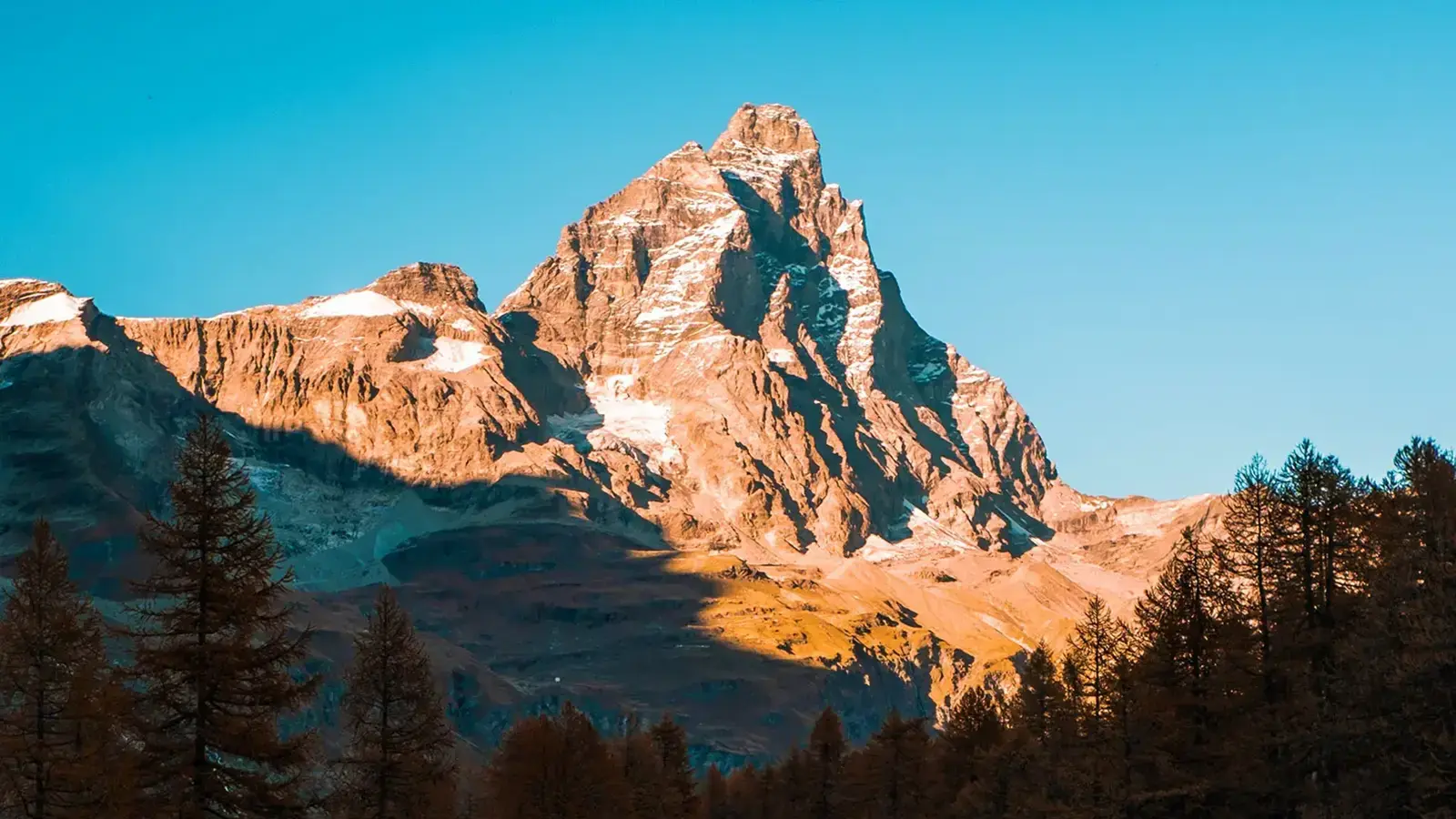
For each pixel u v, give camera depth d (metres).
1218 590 111.75
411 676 109.56
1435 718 95.44
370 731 107.00
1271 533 109.88
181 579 85.00
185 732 84.31
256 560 86.00
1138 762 111.38
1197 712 110.19
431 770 108.62
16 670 92.12
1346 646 101.31
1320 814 97.56
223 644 83.69
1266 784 104.38
